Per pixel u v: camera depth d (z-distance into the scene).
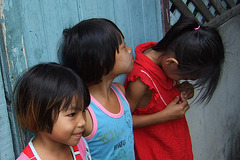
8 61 0.76
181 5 1.70
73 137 0.72
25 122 0.70
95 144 0.94
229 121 2.66
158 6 1.53
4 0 0.74
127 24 1.32
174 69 1.13
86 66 0.90
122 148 1.02
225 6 2.32
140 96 1.20
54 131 0.69
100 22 0.91
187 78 1.16
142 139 1.33
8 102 0.79
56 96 0.67
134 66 1.20
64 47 0.94
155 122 1.23
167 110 1.22
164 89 1.23
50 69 0.70
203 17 2.00
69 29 0.95
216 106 2.35
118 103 1.05
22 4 0.79
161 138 1.30
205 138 2.26
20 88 0.70
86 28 0.89
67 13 0.97
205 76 1.12
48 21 0.89
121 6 1.27
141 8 1.41
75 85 0.69
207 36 1.07
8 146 0.79
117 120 0.99
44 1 0.87
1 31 0.74
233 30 2.41
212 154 2.42
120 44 0.94
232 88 2.60
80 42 0.89
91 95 0.96
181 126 1.34
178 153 1.34
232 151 2.83
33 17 0.83
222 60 1.25
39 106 0.67
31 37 0.83
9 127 0.79
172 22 1.68
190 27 1.10
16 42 0.78
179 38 1.09
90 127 0.92
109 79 0.98
